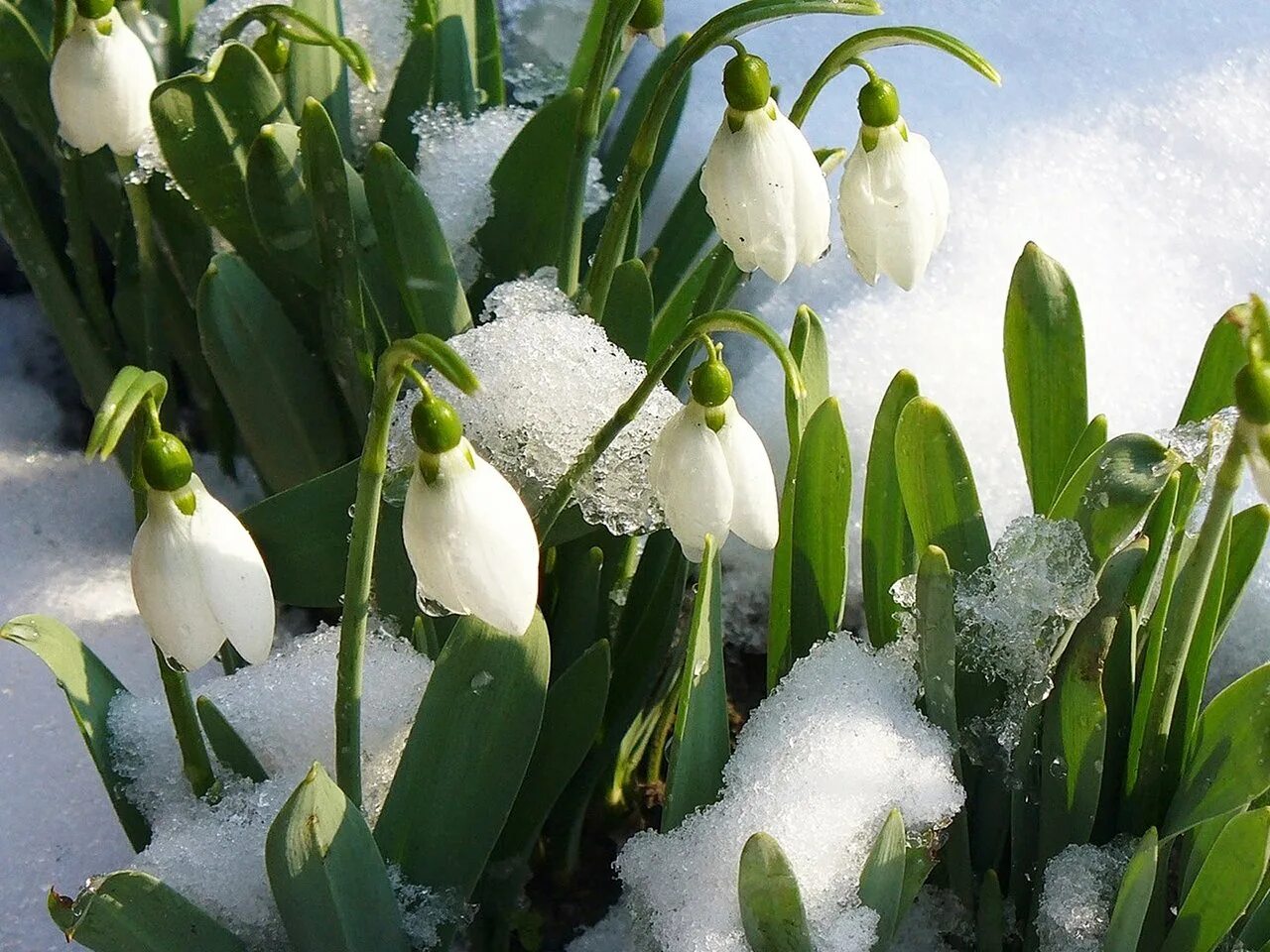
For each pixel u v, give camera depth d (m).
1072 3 0.66
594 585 0.50
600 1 0.55
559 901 0.54
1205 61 0.64
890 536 0.49
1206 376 0.48
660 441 0.45
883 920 0.46
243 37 0.55
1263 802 0.47
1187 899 0.46
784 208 0.45
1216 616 0.47
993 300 0.59
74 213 0.55
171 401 0.56
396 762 0.50
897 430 0.47
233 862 0.48
